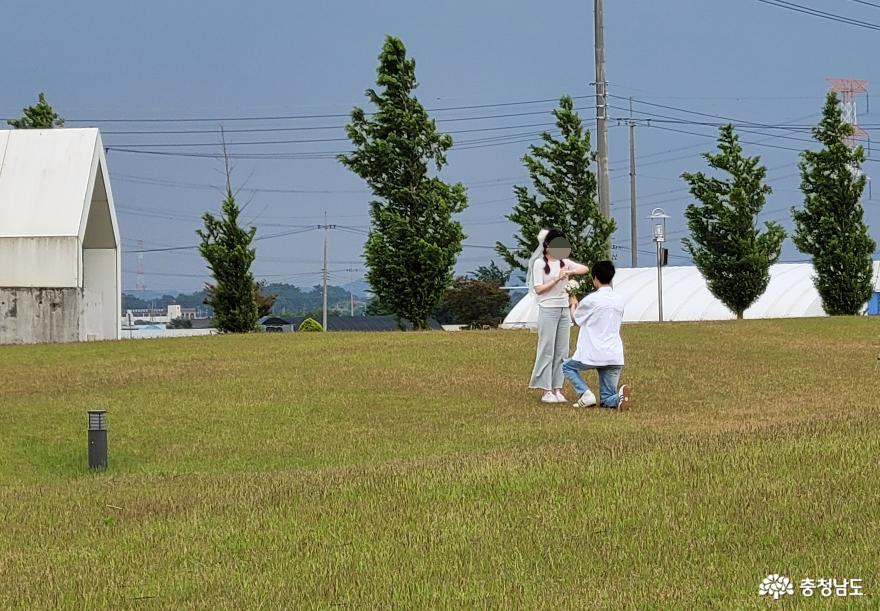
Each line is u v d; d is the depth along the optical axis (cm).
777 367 2156
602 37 3919
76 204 3628
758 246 4366
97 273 4175
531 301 6203
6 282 3550
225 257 4341
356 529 912
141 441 1572
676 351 2405
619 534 855
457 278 8381
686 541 825
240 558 851
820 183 4378
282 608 727
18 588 796
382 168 4044
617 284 6206
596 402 1734
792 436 1172
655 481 995
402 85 4062
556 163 3888
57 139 3841
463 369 2142
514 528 887
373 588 760
